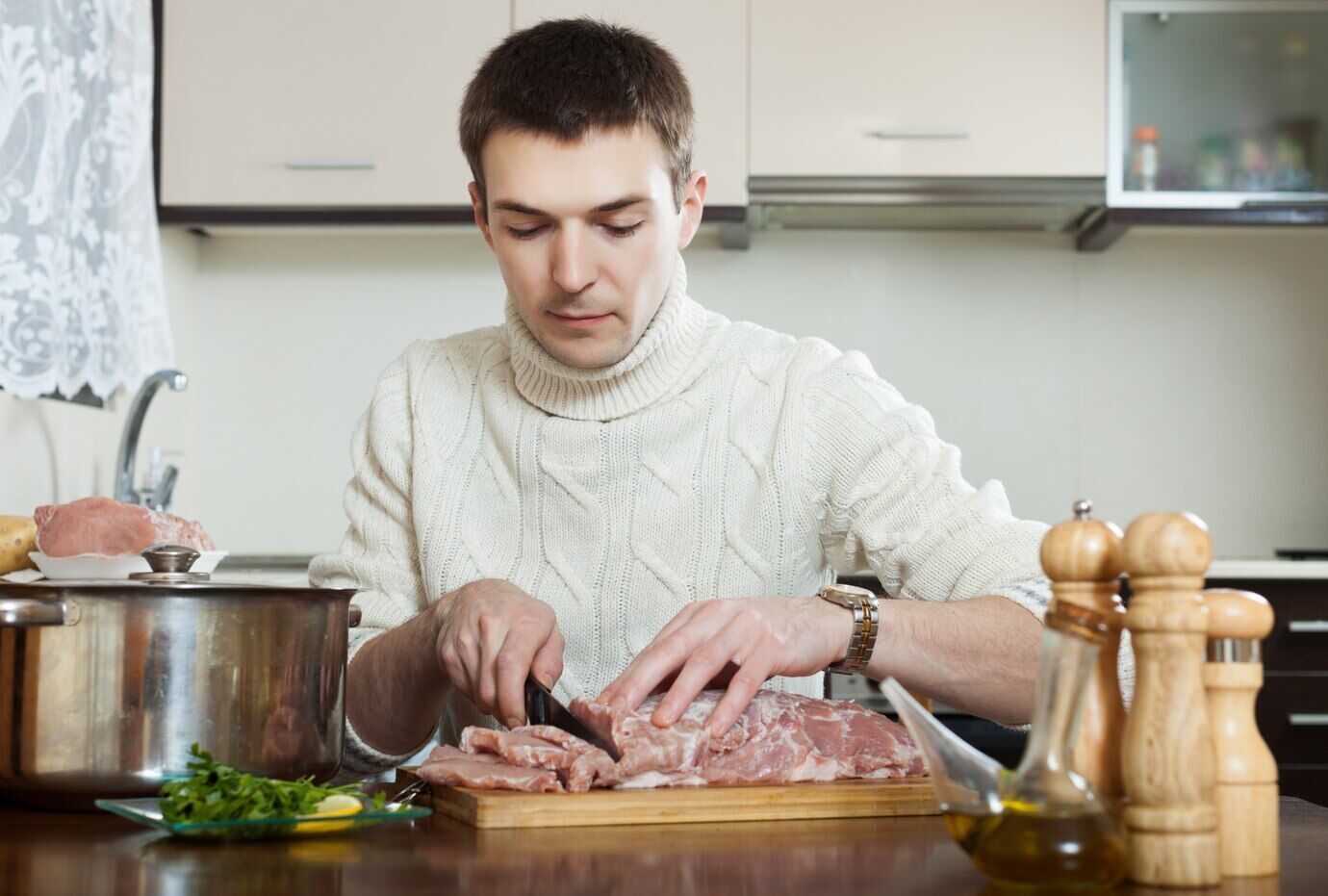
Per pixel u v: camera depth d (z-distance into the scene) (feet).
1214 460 10.96
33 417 8.00
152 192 8.57
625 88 4.10
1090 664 2.34
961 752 2.44
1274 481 10.94
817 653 3.76
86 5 7.62
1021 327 11.05
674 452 5.03
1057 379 11.02
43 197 6.89
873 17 10.06
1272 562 8.91
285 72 10.02
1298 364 10.99
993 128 10.02
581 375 4.82
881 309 11.08
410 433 5.28
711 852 2.74
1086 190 10.04
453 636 3.99
